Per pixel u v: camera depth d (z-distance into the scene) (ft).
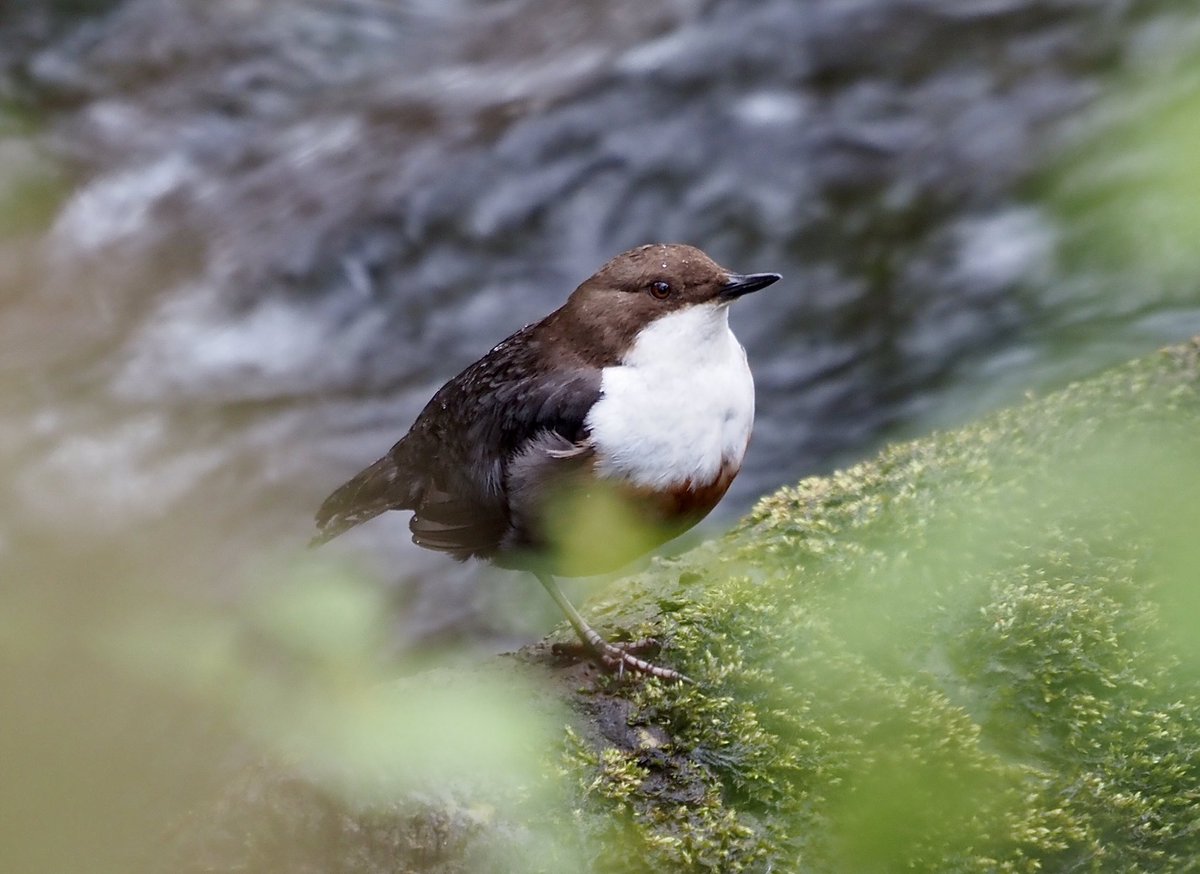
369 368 43.27
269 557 37.40
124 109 58.44
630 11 53.72
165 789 24.85
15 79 59.77
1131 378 20.95
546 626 35.70
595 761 16.35
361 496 23.34
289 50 62.49
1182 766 15.85
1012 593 17.57
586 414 20.01
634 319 20.27
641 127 46.39
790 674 17.24
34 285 49.62
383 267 45.29
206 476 40.16
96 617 16.26
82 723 18.60
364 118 54.39
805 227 43.11
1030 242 40.65
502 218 45.37
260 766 16.78
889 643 17.33
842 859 15.56
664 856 15.57
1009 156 42.27
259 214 49.34
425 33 64.03
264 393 42.91
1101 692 16.56
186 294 46.60
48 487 39.83
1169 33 43.34
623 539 20.40
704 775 16.37
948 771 15.90
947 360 39.45
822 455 38.11
